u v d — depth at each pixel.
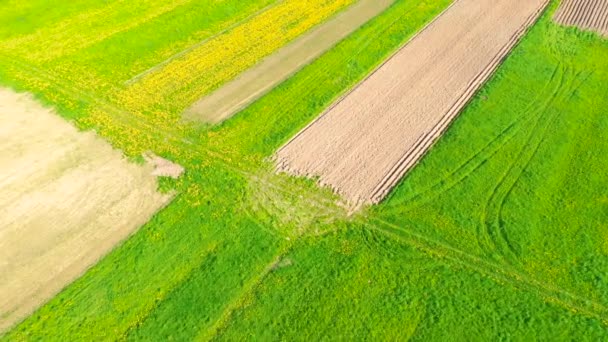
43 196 19.98
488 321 16.00
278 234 18.52
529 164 20.86
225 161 21.11
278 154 21.45
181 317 16.20
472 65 26.25
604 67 25.92
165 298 16.70
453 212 19.08
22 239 18.55
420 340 15.61
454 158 21.12
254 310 16.36
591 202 19.41
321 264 17.55
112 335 15.83
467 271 17.28
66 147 21.88
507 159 21.09
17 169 21.00
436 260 17.61
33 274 17.47
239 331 15.87
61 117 23.25
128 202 19.67
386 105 23.92
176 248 18.08
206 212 19.23
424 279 17.08
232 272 17.34
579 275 17.16
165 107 23.66
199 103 23.91
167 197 19.83
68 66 26.03
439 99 24.19
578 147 21.53
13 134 22.44
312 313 16.25
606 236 18.30
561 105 23.55
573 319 16.06
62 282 17.22
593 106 23.50
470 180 20.23
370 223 18.81
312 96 24.30
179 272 17.39
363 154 21.48
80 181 20.52
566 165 20.81
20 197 19.95
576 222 18.73
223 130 22.45
